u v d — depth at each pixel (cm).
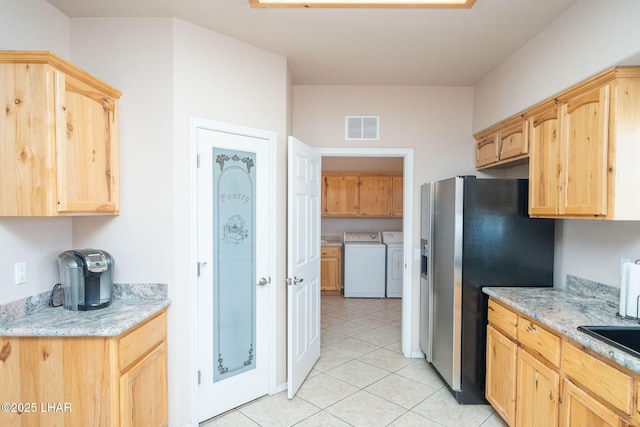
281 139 275
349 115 340
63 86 168
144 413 192
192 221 226
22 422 167
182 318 223
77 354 166
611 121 171
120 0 199
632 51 163
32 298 189
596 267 222
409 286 343
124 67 218
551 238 259
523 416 204
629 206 170
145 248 219
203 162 232
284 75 276
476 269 258
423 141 341
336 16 217
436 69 299
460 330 259
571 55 203
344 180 607
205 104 232
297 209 271
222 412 245
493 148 297
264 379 267
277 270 272
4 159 163
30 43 189
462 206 257
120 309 196
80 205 181
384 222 645
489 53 267
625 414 134
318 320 333
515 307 209
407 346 344
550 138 218
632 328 165
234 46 247
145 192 218
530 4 201
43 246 198
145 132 217
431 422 237
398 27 230
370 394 272
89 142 188
